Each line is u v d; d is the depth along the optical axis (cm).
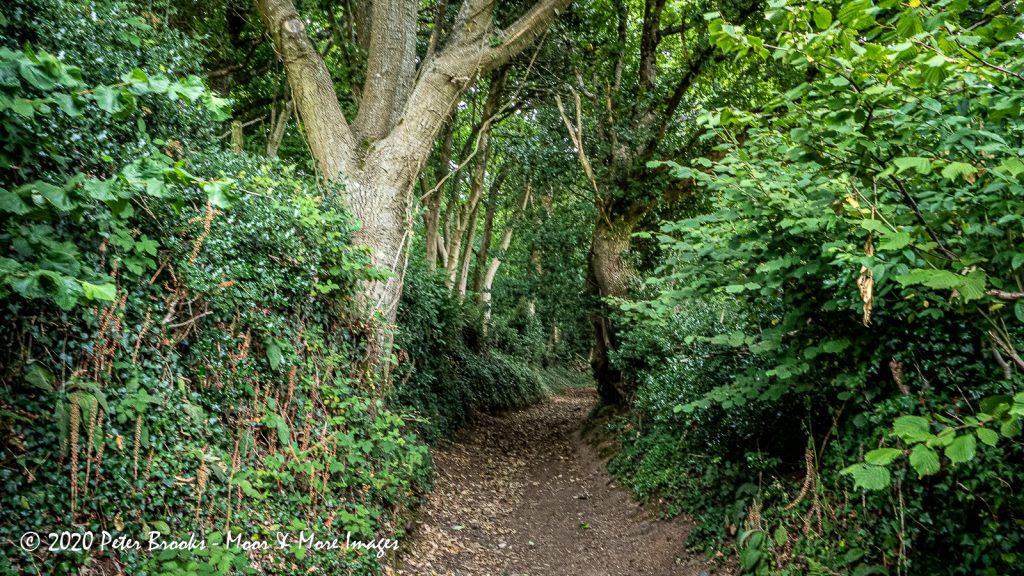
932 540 359
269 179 550
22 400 324
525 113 1439
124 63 496
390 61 780
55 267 245
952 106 264
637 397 991
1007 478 312
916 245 255
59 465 326
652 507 715
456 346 1395
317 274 602
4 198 229
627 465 893
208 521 393
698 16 1013
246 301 499
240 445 458
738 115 332
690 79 1091
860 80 262
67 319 354
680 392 699
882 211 285
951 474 335
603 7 1173
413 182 771
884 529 380
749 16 993
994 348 299
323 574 432
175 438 399
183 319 452
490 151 1812
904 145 271
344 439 530
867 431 424
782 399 530
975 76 243
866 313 271
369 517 537
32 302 335
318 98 738
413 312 973
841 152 292
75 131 377
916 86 259
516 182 1653
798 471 549
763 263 391
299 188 618
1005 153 240
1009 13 260
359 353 673
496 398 1537
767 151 398
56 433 331
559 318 1572
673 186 1129
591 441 1180
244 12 1055
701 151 1088
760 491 543
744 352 531
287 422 516
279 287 553
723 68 1109
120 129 452
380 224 729
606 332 1215
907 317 355
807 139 294
